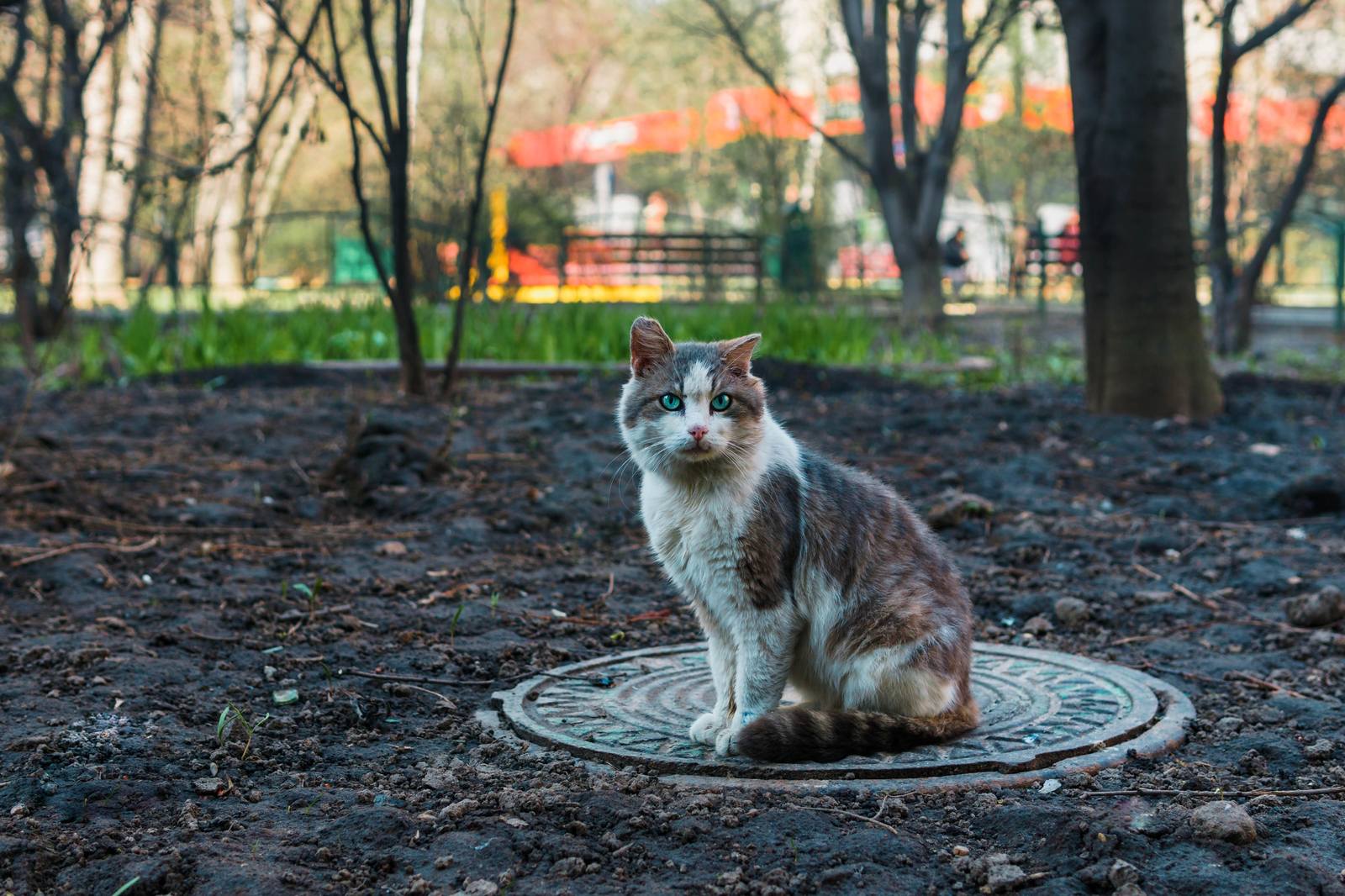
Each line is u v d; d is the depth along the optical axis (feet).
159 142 66.74
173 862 10.11
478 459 29.50
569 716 14.20
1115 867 9.80
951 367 47.60
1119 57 34.32
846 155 64.85
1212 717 14.39
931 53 85.51
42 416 35.09
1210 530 24.29
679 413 13.15
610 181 123.03
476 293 67.77
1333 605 18.08
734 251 80.02
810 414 36.91
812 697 14.23
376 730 14.06
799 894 9.77
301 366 43.88
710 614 13.71
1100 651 17.51
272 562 21.20
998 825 10.96
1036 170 104.68
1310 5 50.65
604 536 23.91
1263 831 10.87
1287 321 84.89
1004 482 28.09
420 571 21.01
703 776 12.39
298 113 76.84
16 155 50.90
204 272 71.31
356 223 100.58
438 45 80.33
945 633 13.20
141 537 22.52
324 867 10.20
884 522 13.75
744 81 95.20
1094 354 36.70
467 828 10.96
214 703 14.67
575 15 101.86
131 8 44.29
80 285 70.44
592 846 10.61
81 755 12.73
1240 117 94.43
